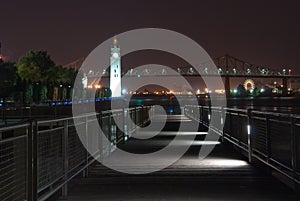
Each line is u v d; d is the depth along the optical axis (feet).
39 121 21.38
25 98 256.52
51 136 24.20
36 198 20.83
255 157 37.32
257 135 36.99
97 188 28.40
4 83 242.58
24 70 313.94
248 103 355.36
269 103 353.51
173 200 24.80
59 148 26.30
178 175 32.76
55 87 315.99
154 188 28.14
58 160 25.93
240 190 27.25
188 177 31.91
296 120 26.27
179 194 26.27
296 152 26.23
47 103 269.03
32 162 20.40
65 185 26.18
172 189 27.73
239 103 356.59
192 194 26.23
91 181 30.83
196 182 29.99
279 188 27.84
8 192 19.25
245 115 42.37
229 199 24.85
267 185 28.84
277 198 24.98
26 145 19.95
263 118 34.47
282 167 29.50
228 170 34.76
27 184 19.99
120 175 33.04
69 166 28.40
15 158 19.69
